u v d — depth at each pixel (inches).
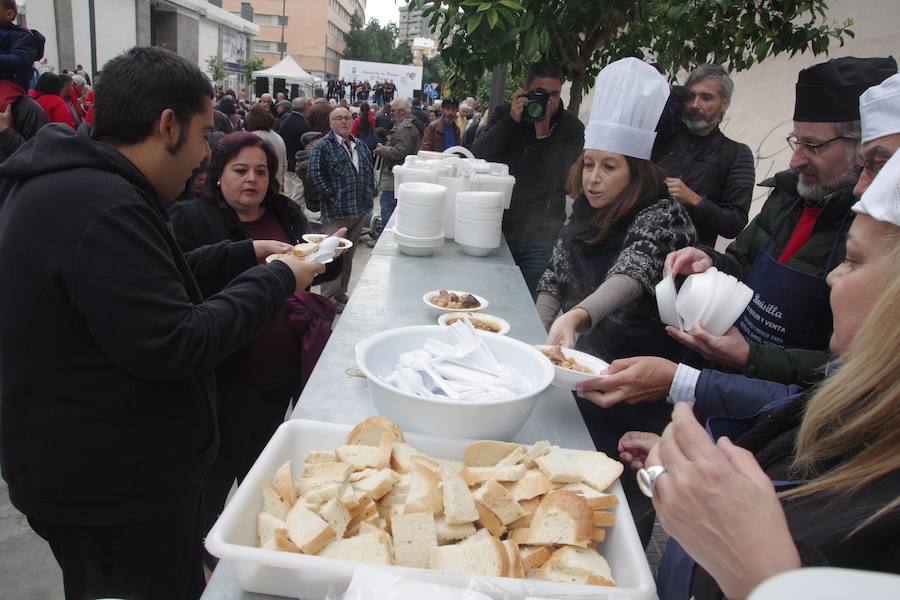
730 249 77.6
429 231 101.0
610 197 71.1
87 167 44.6
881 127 44.0
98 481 48.0
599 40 125.0
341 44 2753.4
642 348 71.6
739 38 124.0
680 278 67.4
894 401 24.0
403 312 74.0
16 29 172.2
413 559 30.4
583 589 27.6
